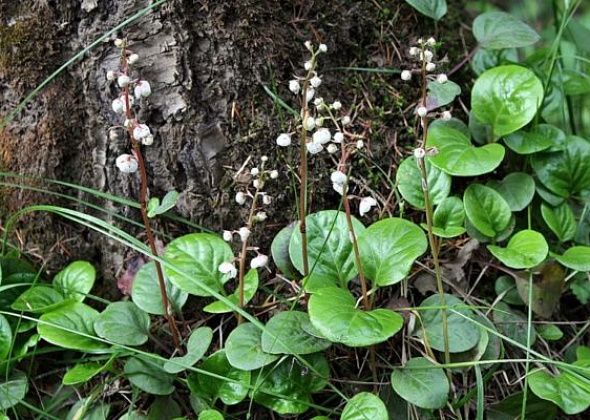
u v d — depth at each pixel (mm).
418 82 544
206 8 476
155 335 471
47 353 473
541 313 475
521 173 512
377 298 473
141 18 472
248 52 488
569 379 419
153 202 428
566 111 634
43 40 487
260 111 493
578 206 531
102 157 491
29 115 498
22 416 454
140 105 478
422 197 481
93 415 447
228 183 487
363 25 536
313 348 410
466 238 501
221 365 428
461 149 475
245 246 420
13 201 510
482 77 515
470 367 449
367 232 449
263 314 474
